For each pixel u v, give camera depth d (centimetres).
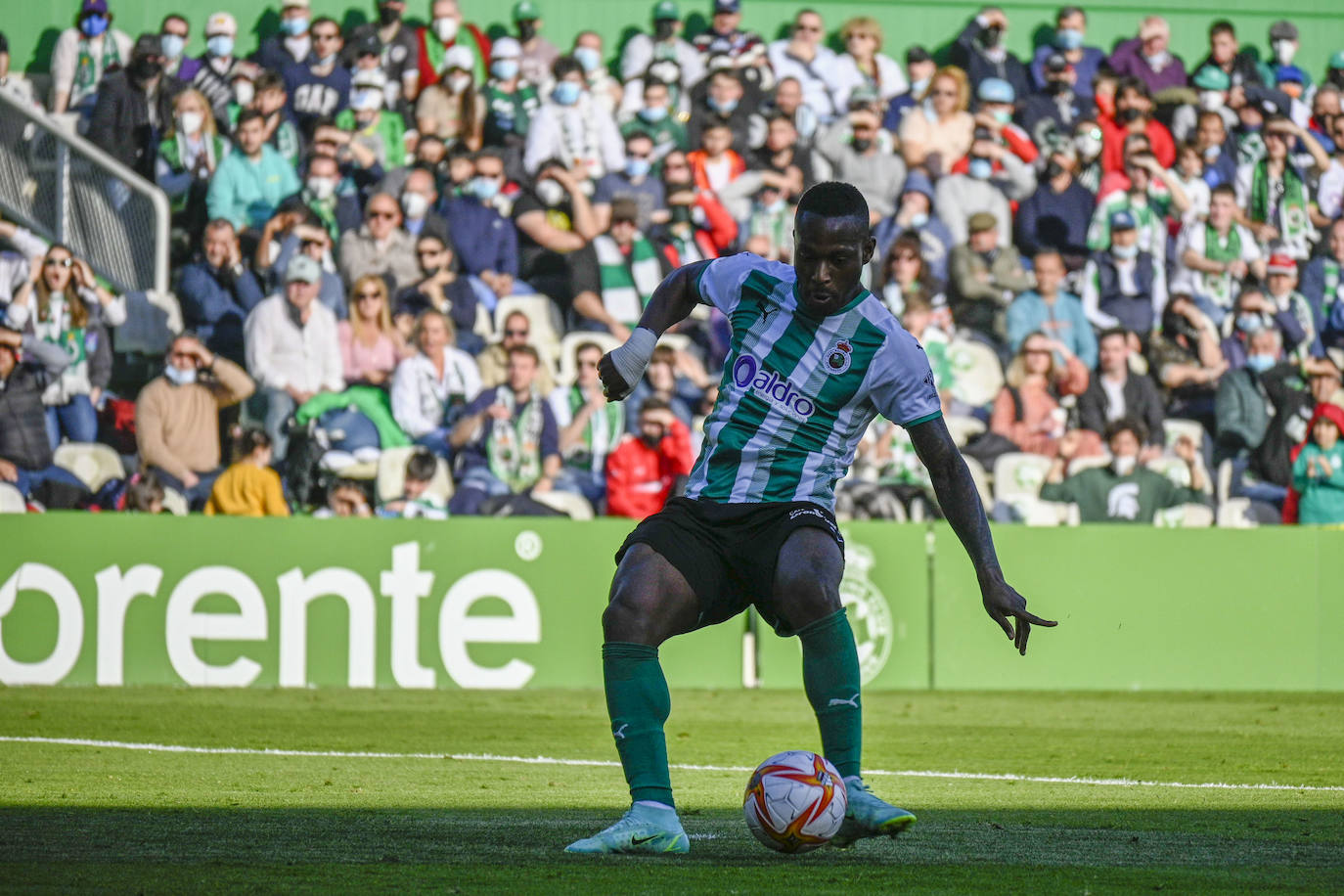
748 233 5253
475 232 5056
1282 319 5400
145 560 4188
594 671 4306
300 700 3816
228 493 4853
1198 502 5238
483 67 5156
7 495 4794
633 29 5272
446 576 4272
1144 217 5350
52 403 4841
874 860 1362
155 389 4850
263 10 5081
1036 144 5359
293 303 4928
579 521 4328
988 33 5384
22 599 4138
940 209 5278
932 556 4438
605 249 5125
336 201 5019
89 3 5000
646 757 1382
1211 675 4519
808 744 2862
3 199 4900
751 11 5366
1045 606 4469
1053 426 5184
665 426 4947
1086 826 1705
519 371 4984
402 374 4941
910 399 1441
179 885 1154
